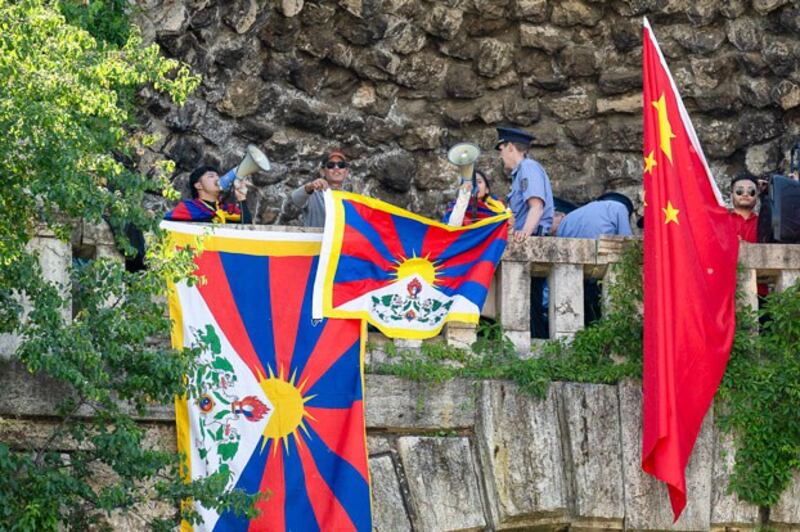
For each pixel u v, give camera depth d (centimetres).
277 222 2673
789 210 2128
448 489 2002
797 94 2780
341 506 1947
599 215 2212
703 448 2039
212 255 1995
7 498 1755
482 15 2733
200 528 1909
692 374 2011
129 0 2466
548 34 2761
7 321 1806
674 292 2019
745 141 2791
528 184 2195
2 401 1900
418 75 2738
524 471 2009
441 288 2041
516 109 2773
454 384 2033
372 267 2019
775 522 2039
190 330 1966
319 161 2705
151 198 2555
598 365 2064
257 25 2611
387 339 2048
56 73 1764
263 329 1989
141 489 1891
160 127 2567
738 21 2780
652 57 2102
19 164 1780
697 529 2023
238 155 2652
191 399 1923
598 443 2028
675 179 2059
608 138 2791
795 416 2039
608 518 2014
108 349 1794
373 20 2680
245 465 1947
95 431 1903
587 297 2162
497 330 2069
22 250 1800
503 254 2080
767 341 2075
